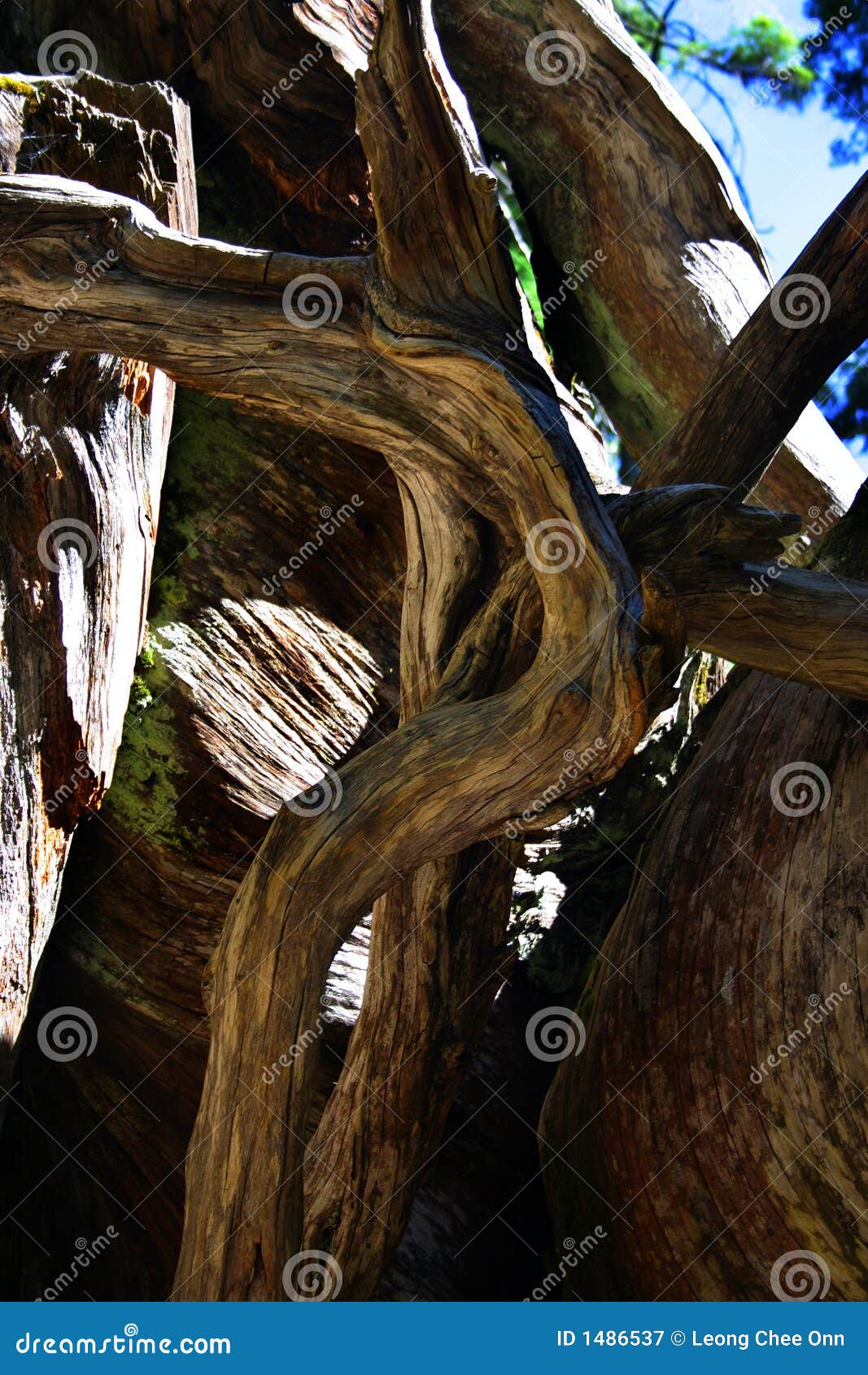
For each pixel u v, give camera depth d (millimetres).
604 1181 6008
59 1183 6809
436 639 5883
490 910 5977
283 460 8039
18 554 6109
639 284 8805
